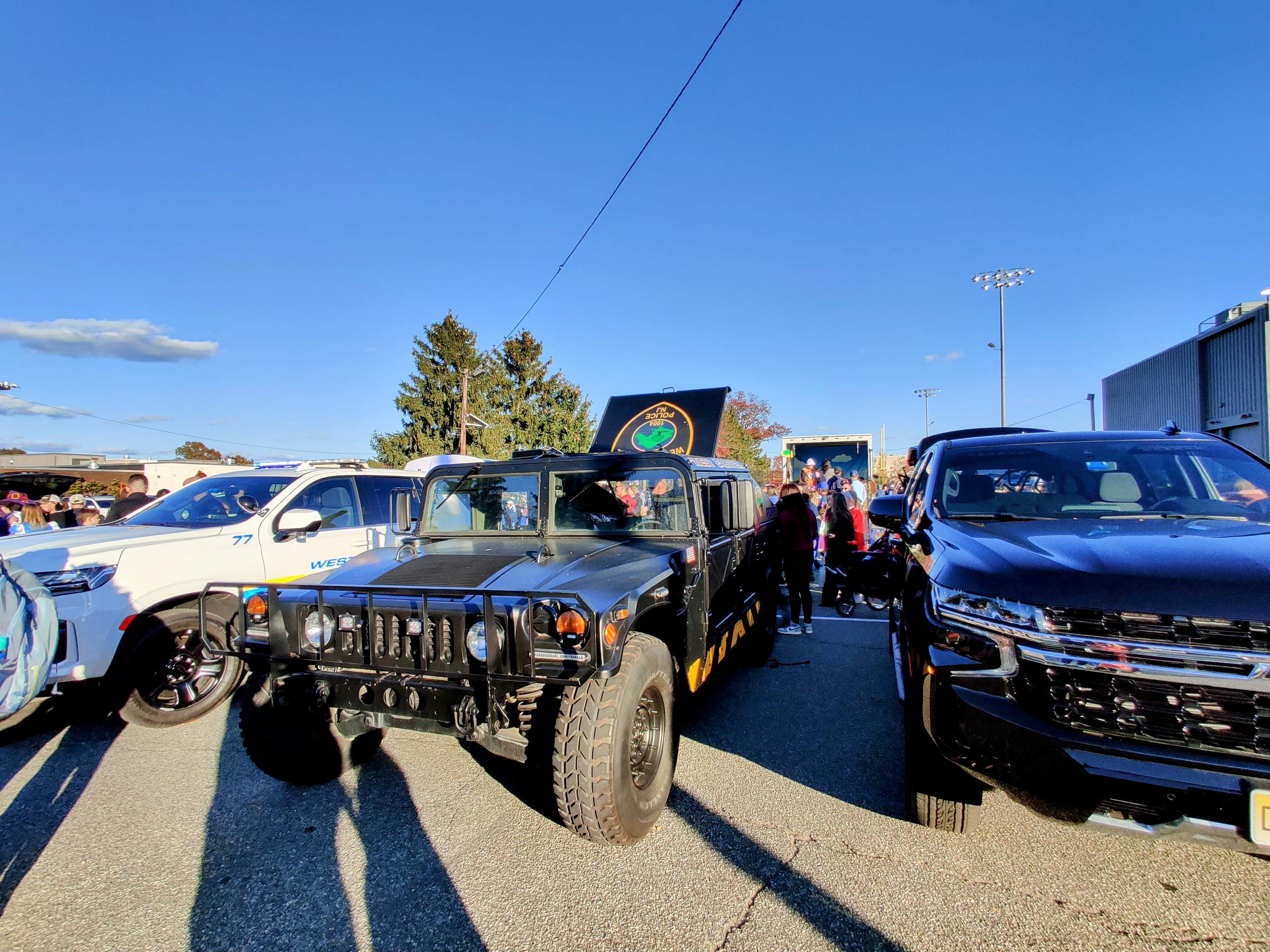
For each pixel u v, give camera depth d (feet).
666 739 9.34
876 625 23.20
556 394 93.45
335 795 10.48
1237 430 53.11
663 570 9.98
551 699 9.09
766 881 8.01
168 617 13.60
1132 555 7.13
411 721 8.58
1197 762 5.96
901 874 8.11
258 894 7.97
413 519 14.05
